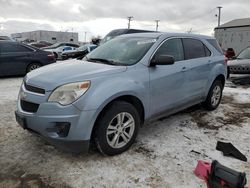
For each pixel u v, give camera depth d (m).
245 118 5.33
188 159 3.54
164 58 3.83
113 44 4.58
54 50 20.31
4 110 5.38
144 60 3.92
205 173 3.03
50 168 3.23
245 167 3.39
